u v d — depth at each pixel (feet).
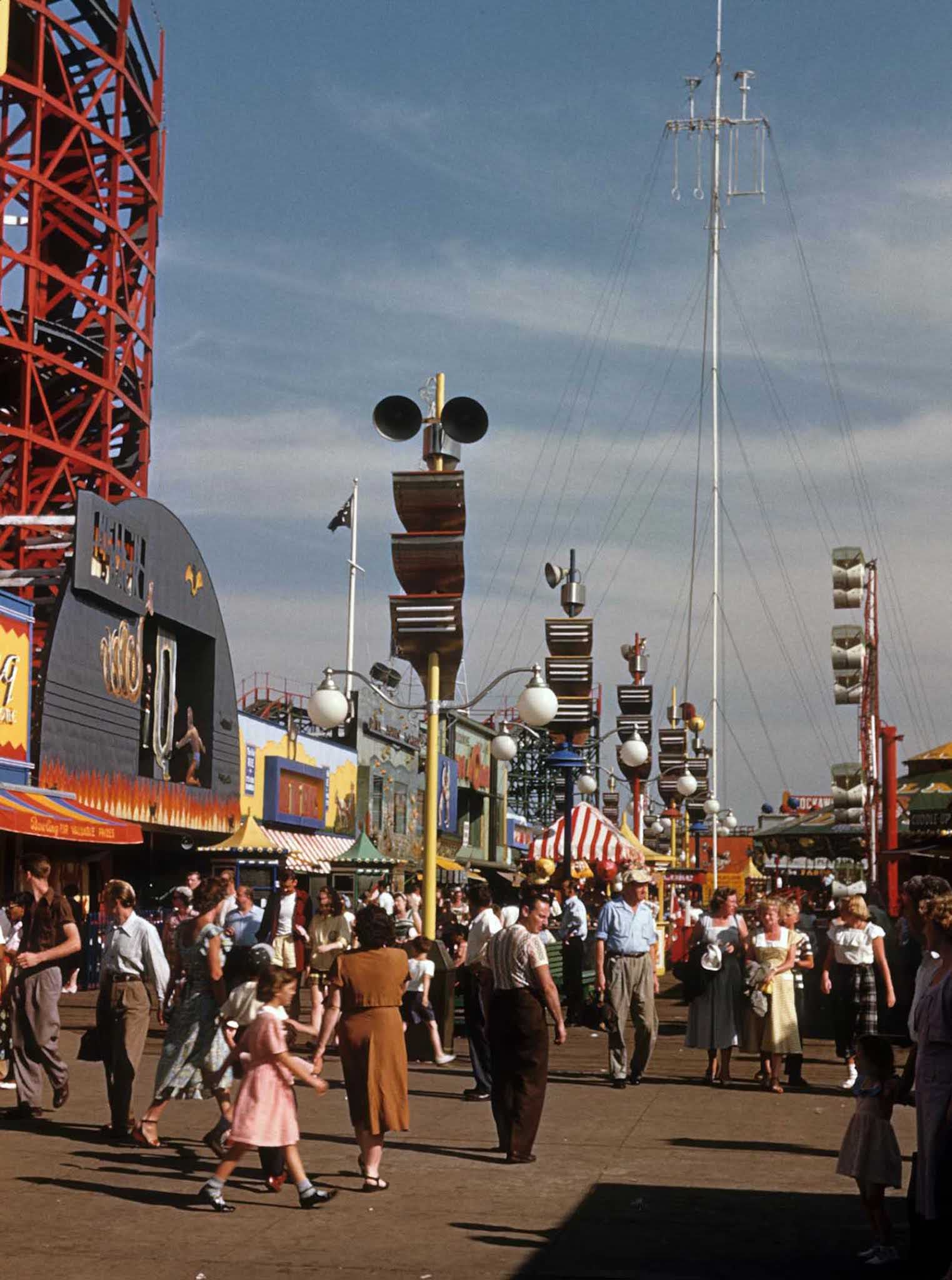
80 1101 48.75
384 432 62.13
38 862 45.52
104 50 187.52
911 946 62.39
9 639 99.55
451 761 235.81
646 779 132.36
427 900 62.44
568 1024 81.41
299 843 159.22
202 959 39.73
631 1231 31.30
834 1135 44.16
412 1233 30.86
